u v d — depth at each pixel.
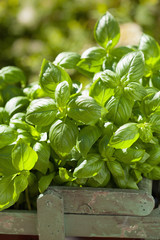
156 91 0.85
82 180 0.82
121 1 2.20
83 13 2.29
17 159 0.77
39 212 0.81
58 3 2.31
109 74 0.82
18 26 2.32
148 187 0.85
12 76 0.96
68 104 0.80
